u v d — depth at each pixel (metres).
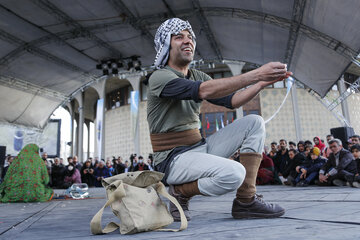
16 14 8.87
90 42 10.82
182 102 1.47
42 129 14.62
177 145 1.44
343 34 7.16
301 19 7.87
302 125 20.75
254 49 10.87
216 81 1.20
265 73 1.12
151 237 1.03
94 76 13.53
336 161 5.45
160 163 1.47
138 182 1.33
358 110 20.89
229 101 1.38
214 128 21.38
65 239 1.12
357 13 6.13
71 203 4.06
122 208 1.19
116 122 26.58
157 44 1.60
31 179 4.52
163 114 1.45
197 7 9.16
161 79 1.37
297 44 9.02
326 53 8.34
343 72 8.45
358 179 4.68
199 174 1.33
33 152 4.82
